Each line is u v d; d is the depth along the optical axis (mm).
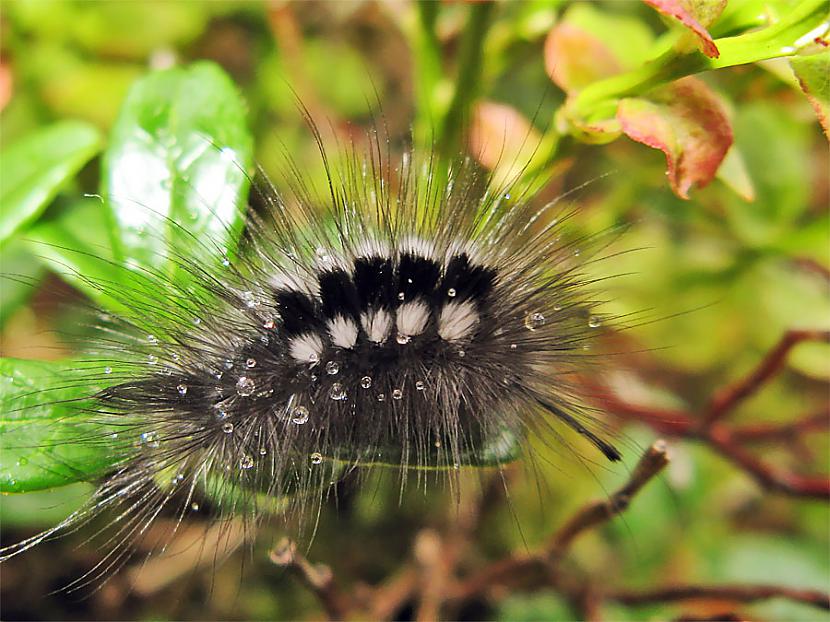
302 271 90
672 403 124
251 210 93
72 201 103
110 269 95
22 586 116
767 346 130
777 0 87
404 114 137
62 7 131
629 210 127
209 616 117
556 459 121
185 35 135
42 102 132
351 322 89
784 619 117
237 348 89
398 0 121
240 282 90
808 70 85
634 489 95
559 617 113
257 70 134
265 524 97
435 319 89
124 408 87
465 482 117
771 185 123
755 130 122
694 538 122
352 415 88
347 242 90
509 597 115
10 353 119
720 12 85
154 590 116
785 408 131
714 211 125
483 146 106
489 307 91
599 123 93
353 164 96
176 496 91
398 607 113
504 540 121
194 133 94
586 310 93
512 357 90
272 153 130
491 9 107
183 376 88
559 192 124
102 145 105
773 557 123
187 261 89
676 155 89
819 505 127
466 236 91
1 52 130
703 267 127
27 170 101
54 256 95
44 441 87
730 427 118
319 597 99
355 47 140
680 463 120
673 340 129
